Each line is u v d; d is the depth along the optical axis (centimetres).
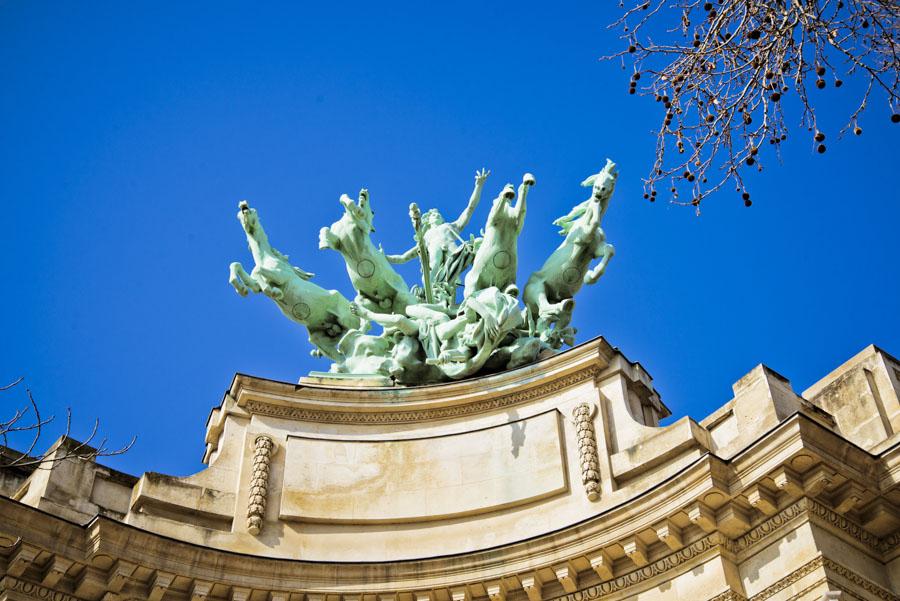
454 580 2886
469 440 3253
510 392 3303
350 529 3133
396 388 3359
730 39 1883
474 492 3153
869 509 2702
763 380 2950
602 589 2819
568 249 3600
